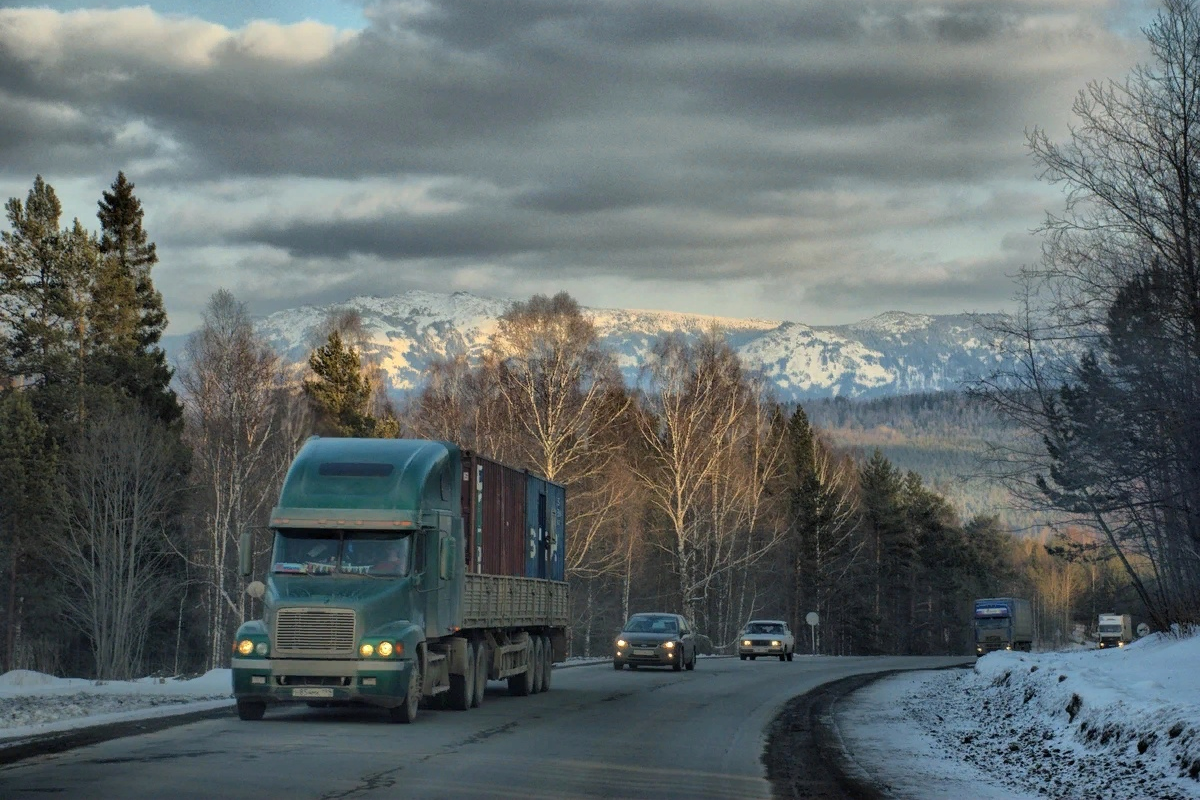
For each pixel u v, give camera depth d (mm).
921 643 152250
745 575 92562
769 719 28375
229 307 71812
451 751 20203
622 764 19234
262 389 72562
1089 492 30094
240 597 69250
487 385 79625
